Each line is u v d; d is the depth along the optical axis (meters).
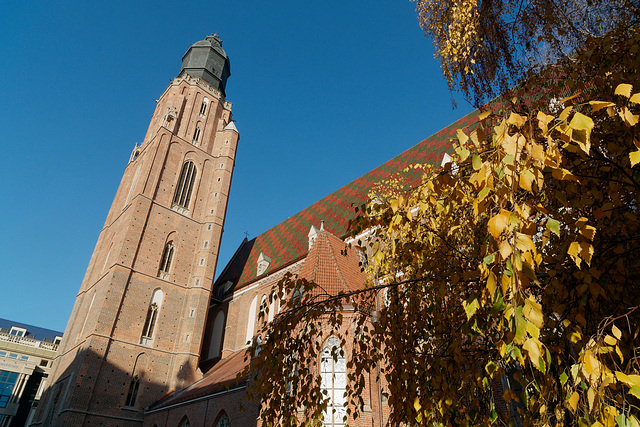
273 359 7.67
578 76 7.41
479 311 6.76
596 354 4.23
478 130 5.03
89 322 43.81
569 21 10.00
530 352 3.68
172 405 37.47
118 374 40.56
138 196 49.78
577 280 6.21
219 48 72.06
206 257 51.91
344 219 42.94
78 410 36.84
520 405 12.35
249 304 47.72
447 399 6.33
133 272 46.00
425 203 6.09
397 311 8.86
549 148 4.23
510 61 10.88
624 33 7.98
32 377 78.38
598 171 6.47
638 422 3.62
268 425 7.54
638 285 6.32
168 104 60.50
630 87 4.07
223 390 32.44
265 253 54.25
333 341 23.52
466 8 10.15
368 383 22.53
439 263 8.62
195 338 46.28
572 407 4.11
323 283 27.02
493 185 4.62
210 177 59.75
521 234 3.93
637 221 5.91
